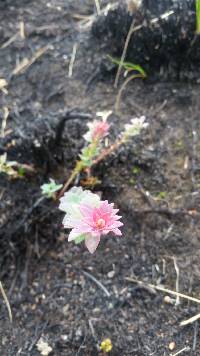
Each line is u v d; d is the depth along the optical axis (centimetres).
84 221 13
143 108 21
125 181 19
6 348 16
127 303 16
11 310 17
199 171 19
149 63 21
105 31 22
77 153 19
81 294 17
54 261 18
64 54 23
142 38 20
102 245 18
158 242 18
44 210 18
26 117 21
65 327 16
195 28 20
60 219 18
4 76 22
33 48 23
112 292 17
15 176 18
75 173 17
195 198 18
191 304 16
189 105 21
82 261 17
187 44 20
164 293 17
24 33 24
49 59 23
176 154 19
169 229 18
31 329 16
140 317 16
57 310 17
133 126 17
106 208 13
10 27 24
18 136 19
